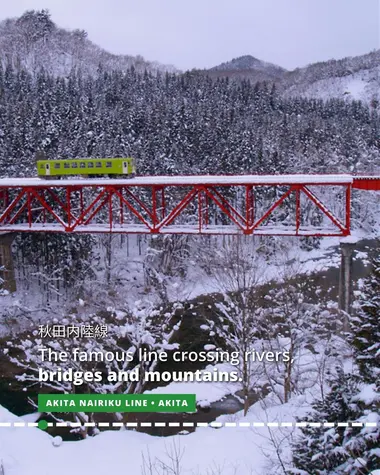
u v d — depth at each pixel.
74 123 75.25
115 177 42.47
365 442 11.40
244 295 23.59
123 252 63.00
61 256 50.88
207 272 54.75
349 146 91.69
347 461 11.67
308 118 110.44
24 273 54.31
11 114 76.19
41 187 42.59
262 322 31.22
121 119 82.56
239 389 28.91
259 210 65.94
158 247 54.69
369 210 80.69
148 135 76.44
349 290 34.88
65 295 48.88
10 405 29.48
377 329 17.66
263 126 96.56
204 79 155.00
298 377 26.14
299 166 76.75
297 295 29.23
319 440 12.43
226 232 38.12
